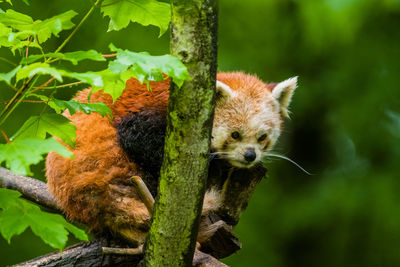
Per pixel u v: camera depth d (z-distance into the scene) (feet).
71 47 42.52
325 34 47.75
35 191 25.54
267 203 52.16
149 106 26.78
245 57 51.88
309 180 55.77
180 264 17.99
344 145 56.59
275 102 32.91
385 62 52.85
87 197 23.13
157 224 17.65
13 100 15.58
